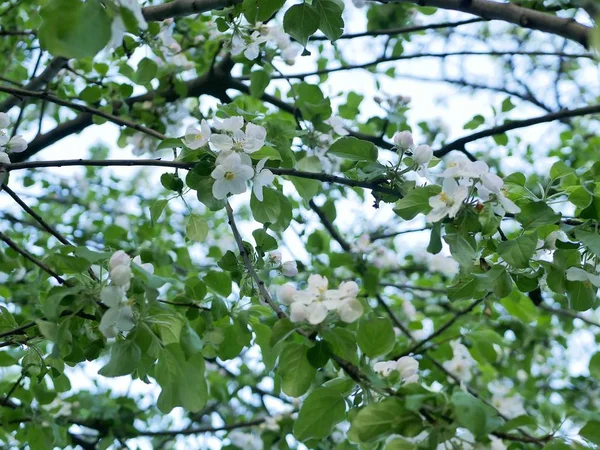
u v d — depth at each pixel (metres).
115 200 3.35
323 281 1.60
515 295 2.03
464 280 1.71
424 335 2.41
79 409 2.28
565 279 1.68
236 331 1.75
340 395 1.58
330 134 2.05
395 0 1.80
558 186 1.78
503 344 2.17
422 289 2.50
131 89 2.30
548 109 3.03
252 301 1.79
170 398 1.62
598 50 1.50
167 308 1.59
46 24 1.44
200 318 1.74
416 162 1.71
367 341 1.57
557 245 1.67
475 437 1.47
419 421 1.50
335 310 1.58
